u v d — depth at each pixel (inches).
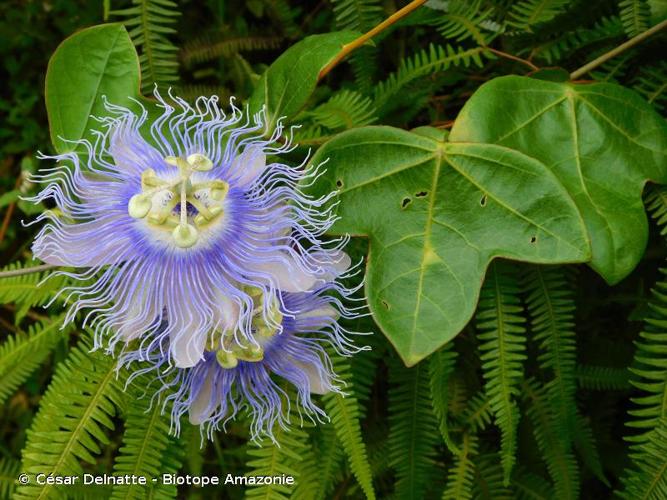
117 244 10.8
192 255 10.7
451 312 11.0
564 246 10.9
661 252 13.2
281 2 15.6
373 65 14.1
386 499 14.0
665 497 11.3
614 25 12.8
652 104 12.5
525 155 11.1
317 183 11.3
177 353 10.4
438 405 12.0
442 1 13.4
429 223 11.3
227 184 10.9
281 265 10.7
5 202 16.8
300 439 12.6
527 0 13.5
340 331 12.2
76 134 11.5
